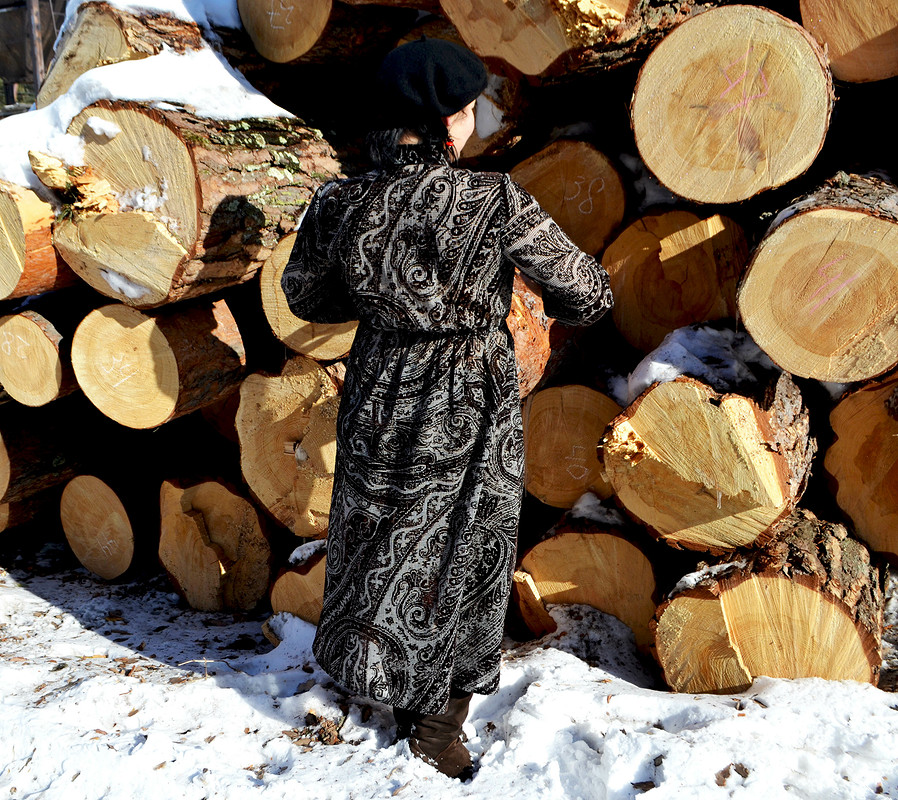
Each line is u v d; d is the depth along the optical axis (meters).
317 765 1.96
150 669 2.55
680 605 2.29
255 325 2.84
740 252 2.44
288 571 2.76
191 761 1.94
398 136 1.69
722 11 2.04
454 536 1.79
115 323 2.56
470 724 2.20
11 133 2.47
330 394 2.52
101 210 2.33
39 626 2.91
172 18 2.62
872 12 2.03
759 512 2.18
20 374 2.85
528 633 2.71
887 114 2.44
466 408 1.76
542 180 2.65
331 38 2.60
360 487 1.83
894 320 2.02
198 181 2.19
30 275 2.49
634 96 2.18
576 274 1.72
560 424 2.63
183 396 2.58
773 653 2.23
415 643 1.82
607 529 2.54
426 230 1.68
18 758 2.00
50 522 3.77
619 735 1.92
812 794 1.76
